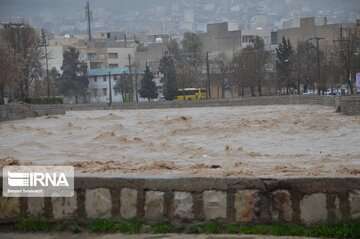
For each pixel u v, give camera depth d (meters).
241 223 7.76
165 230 7.77
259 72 103.50
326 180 7.64
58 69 137.12
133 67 140.38
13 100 73.88
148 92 119.75
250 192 7.77
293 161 16.61
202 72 126.38
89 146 24.50
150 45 163.62
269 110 56.06
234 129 32.53
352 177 7.65
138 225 7.87
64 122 45.44
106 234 7.82
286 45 102.12
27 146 24.94
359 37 77.38
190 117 46.78
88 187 8.14
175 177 7.99
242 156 19.12
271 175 8.49
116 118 50.16
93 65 158.12
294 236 7.43
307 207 7.67
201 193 7.86
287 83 99.06
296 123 35.34
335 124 33.59
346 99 42.81
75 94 131.00
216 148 22.66
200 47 133.75
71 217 8.18
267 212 7.73
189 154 20.44
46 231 8.09
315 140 25.33
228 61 124.44
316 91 93.81
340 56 83.12
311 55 97.06
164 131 32.62
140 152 21.62
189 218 7.87
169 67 118.69
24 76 77.94
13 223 8.27
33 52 85.94
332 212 7.61
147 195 7.99
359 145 22.56
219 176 8.08
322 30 109.75
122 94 127.44
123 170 10.77
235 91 114.12
